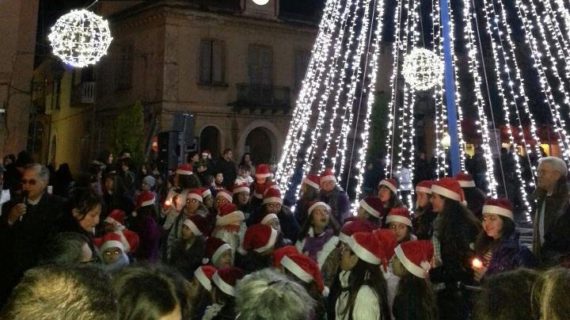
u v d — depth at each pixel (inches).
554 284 83.8
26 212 197.2
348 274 170.2
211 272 178.5
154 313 83.1
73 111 1423.5
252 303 113.3
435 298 171.0
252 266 223.6
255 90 1159.0
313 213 248.7
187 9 1091.9
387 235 198.8
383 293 160.6
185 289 93.4
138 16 1143.0
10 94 723.4
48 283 61.2
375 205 288.7
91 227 193.2
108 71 1246.3
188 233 260.5
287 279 121.1
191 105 1096.2
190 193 311.7
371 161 802.2
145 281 86.5
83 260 147.9
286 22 1197.7
